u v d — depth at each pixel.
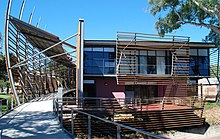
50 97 29.47
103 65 24.31
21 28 20.02
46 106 19.64
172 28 25.03
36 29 17.97
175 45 25.05
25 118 13.56
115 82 25.11
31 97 26.59
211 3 21.56
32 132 9.97
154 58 25.83
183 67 25.66
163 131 18.02
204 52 27.30
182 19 24.84
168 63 26.16
